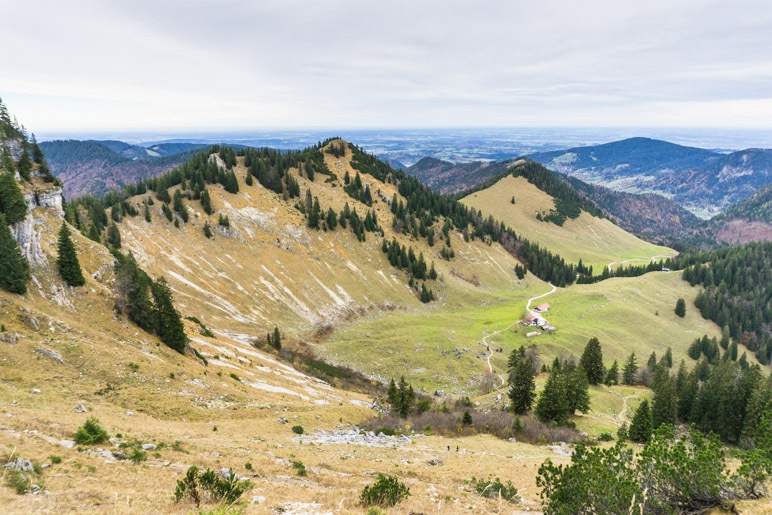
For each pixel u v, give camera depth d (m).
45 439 26.05
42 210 72.31
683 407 88.12
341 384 111.75
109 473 23.33
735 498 18.03
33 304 54.00
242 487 23.64
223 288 148.88
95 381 46.25
